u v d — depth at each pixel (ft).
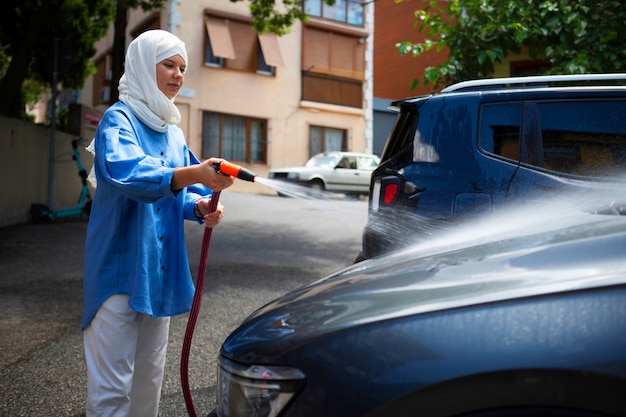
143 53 7.82
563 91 12.49
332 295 6.05
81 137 39.32
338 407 4.84
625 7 21.06
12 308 17.75
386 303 5.39
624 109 12.30
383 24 87.35
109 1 49.52
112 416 7.61
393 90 85.10
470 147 12.40
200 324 16.33
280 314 6.03
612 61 20.72
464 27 22.63
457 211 12.21
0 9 42.06
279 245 31.01
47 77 47.47
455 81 22.85
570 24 20.97
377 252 12.89
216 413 5.84
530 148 12.23
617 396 4.37
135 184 7.02
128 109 7.84
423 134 12.80
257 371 5.32
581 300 4.71
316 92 74.18
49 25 44.47
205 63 68.28
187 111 67.36
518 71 28.96
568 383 4.44
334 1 40.57
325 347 5.12
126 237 7.68
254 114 70.79
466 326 4.81
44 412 10.93
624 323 4.55
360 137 77.46
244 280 22.02
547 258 5.39
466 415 4.58
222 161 7.12
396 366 4.80
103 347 7.59
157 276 7.77
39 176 37.68
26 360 13.50
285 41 72.38
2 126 33.30
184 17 67.26
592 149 12.17
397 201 12.70
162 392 11.93
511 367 4.51
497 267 5.53
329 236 34.73
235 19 69.21
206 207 8.16
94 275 7.63
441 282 5.52
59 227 34.76
